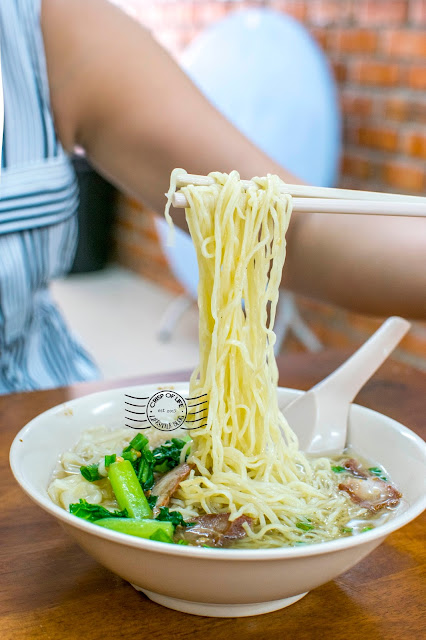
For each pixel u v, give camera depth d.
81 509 0.42
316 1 1.61
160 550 0.36
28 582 0.43
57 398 0.64
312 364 0.72
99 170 0.77
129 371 1.66
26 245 0.70
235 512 0.44
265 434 0.48
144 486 0.46
